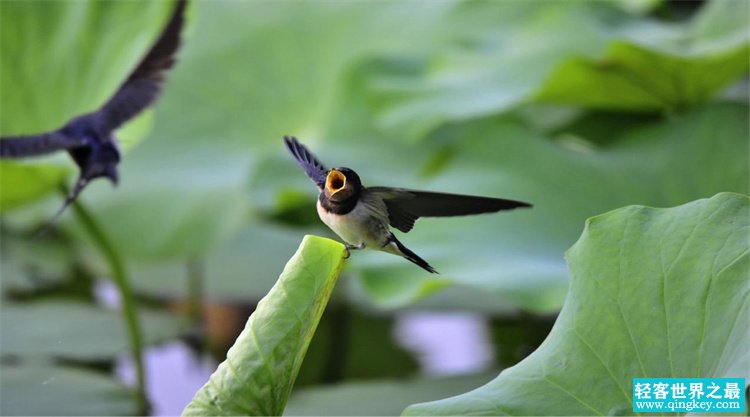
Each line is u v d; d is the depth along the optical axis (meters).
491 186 10.92
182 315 14.38
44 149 7.17
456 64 13.60
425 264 6.47
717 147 10.87
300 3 15.63
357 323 14.01
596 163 11.06
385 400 10.59
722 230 6.14
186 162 14.87
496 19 14.95
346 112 14.01
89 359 12.54
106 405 11.27
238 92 15.23
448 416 6.05
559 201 10.55
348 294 14.40
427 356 12.88
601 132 12.33
